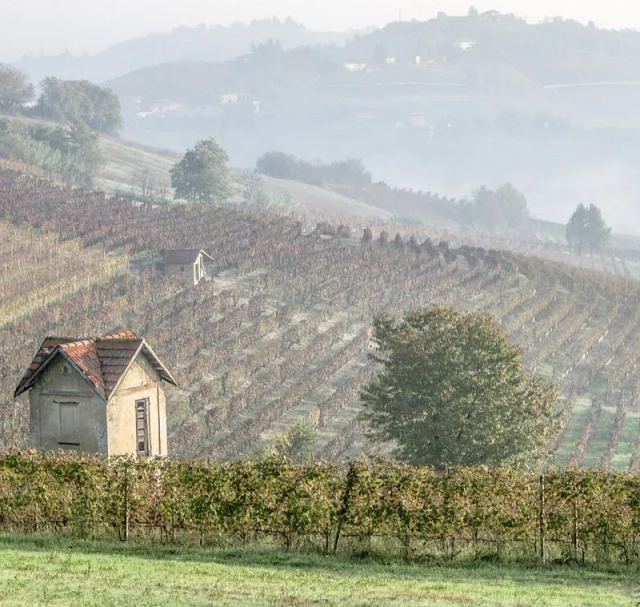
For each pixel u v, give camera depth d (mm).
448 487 86438
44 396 120375
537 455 160125
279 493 86625
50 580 63406
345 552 84875
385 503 85875
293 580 69500
